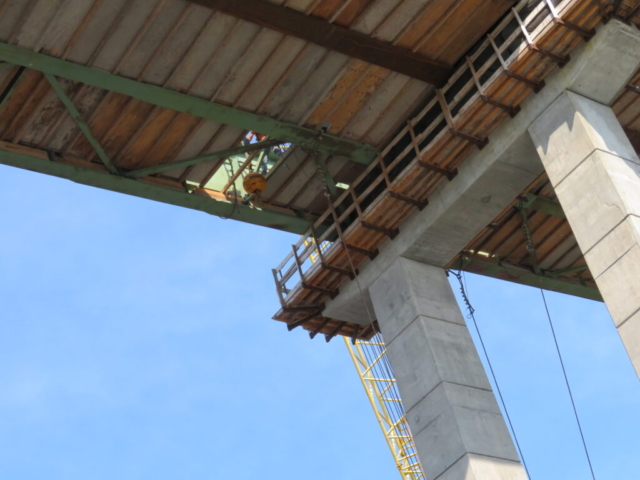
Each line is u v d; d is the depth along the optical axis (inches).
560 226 1320.1
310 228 1251.8
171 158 1156.5
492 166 1077.8
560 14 977.5
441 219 1130.7
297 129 1138.0
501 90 1035.9
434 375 1081.4
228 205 1204.5
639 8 989.2
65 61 1007.6
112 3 977.5
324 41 1047.0
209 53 1045.2
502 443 1051.3
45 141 1103.0
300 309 1261.1
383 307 1170.0
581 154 983.0
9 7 956.0
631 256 920.3
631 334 902.4
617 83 1022.4
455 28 1077.1
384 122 1168.2
